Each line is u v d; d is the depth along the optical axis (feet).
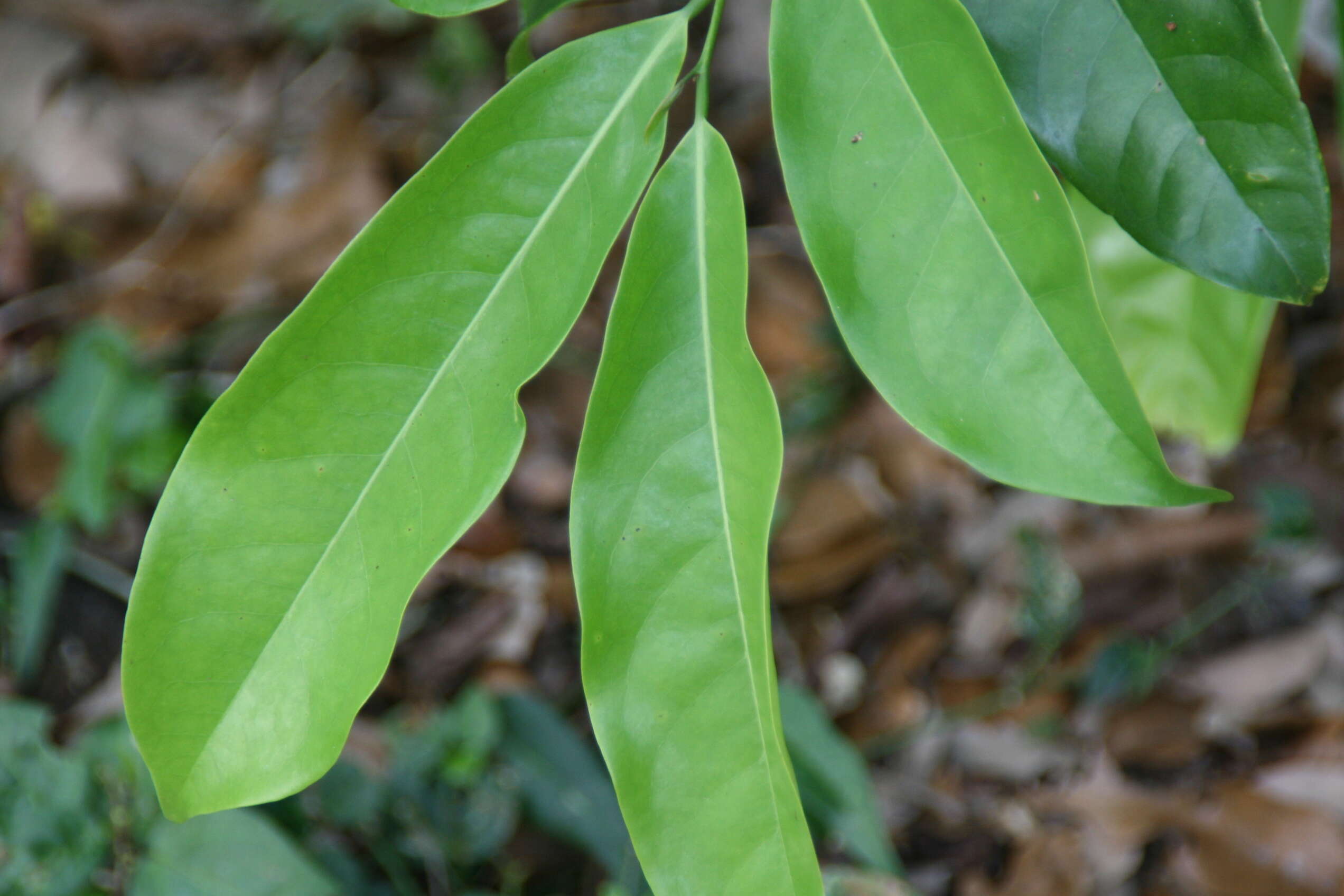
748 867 1.88
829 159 1.88
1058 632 4.69
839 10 1.89
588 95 1.90
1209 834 4.21
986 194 1.88
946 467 5.33
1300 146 1.90
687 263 1.89
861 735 4.80
